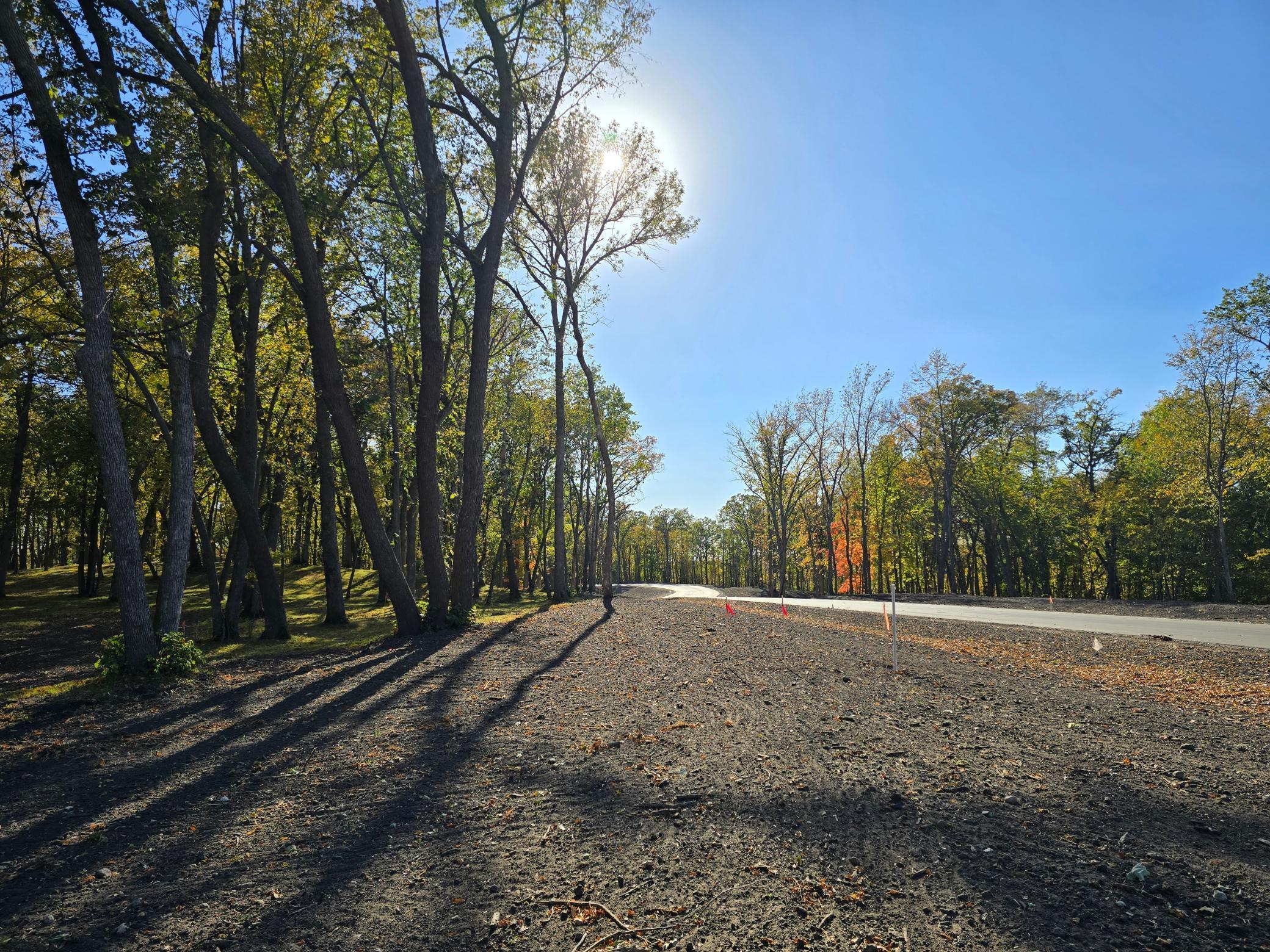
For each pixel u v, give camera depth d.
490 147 17.36
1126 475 43.41
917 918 3.20
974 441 44.66
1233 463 30.42
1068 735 6.30
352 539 42.03
